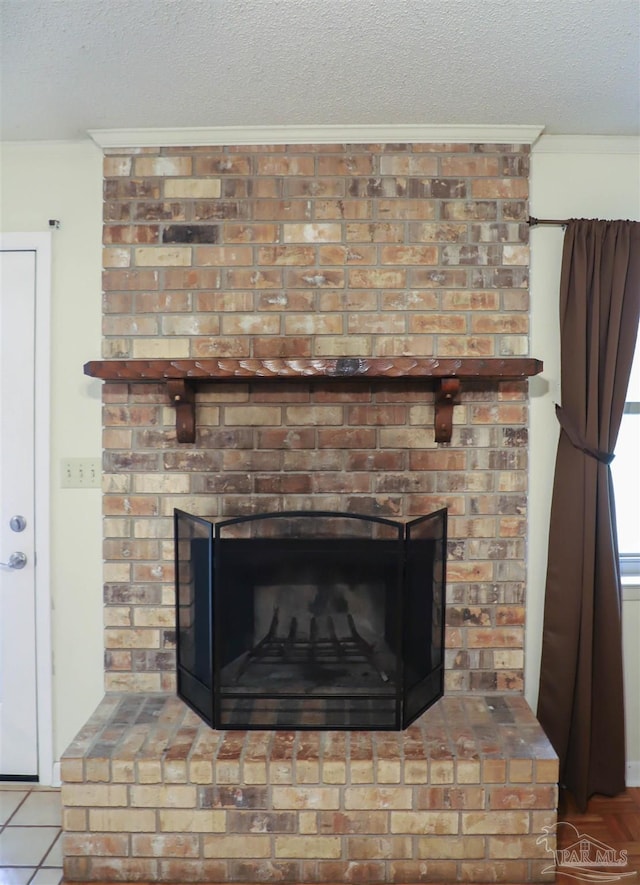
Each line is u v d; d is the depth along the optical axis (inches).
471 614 80.5
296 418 79.8
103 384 80.9
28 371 83.4
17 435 83.8
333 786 66.1
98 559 84.0
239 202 79.2
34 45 60.5
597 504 79.0
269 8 54.5
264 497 80.3
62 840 67.8
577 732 78.6
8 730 84.9
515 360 71.7
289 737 70.7
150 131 78.0
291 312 79.6
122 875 67.2
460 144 78.7
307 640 74.1
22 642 84.4
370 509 80.1
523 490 80.0
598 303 78.3
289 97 70.4
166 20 56.4
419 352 79.6
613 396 79.2
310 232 79.2
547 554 82.0
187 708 77.6
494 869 66.7
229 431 80.2
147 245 79.7
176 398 74.8
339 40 59.3
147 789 66.5
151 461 80.6
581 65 63.7
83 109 73.3
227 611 73.2
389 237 79.0
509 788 65.9
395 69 64.5
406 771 65.9
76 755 66.8
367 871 66.7
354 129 77.4
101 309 82.5
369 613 73.9
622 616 83.5
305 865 66.9
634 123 76.9
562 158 81.2
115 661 81.6
